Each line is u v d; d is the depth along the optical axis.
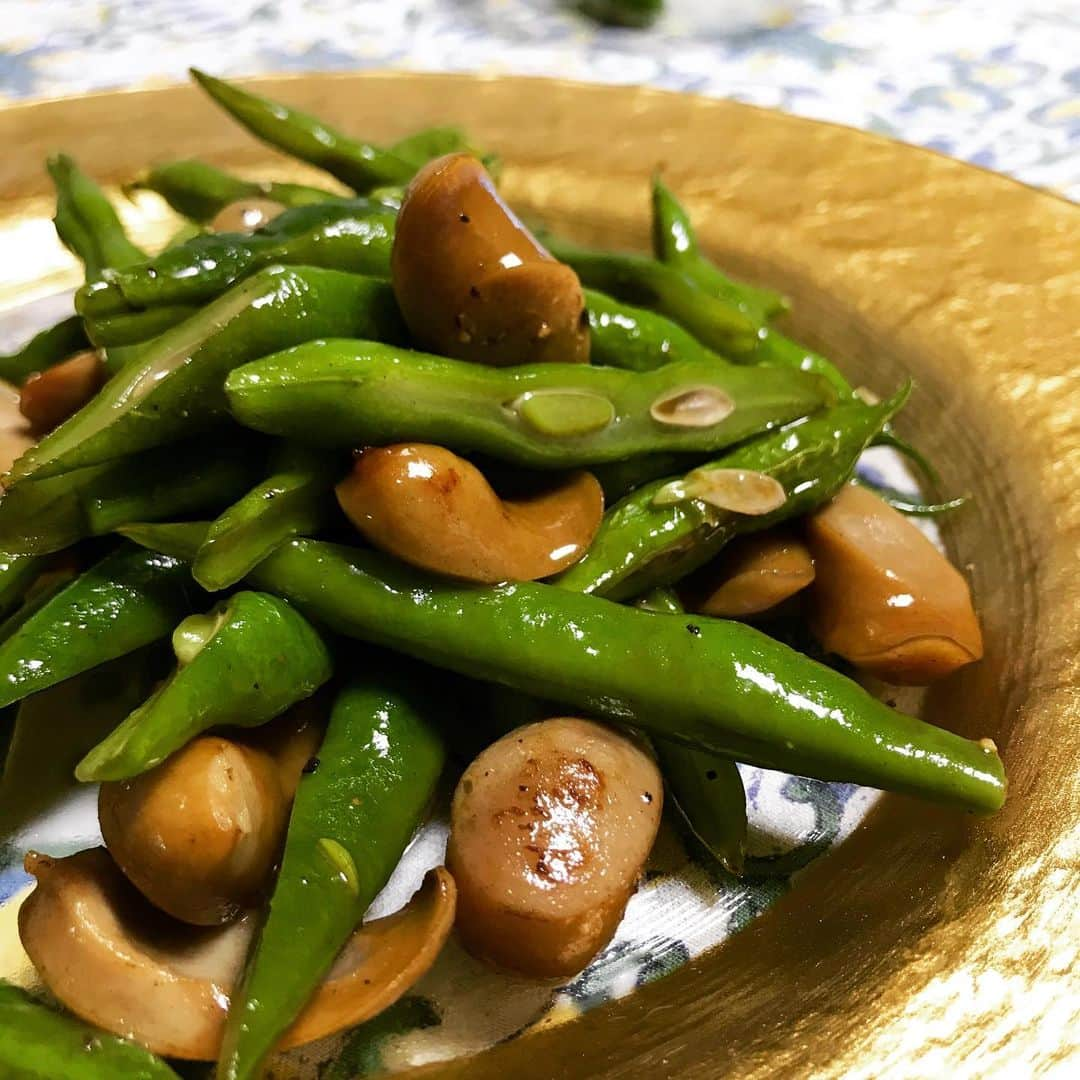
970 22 0.32
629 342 0.16
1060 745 0.13
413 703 0.13
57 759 0.14
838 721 0.12
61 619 0.13
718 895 0.13
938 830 0.13
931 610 0.14
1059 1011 0.11
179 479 0.13
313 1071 0.12
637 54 0.31
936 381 0.18
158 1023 0.11
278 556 0.13
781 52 0.30
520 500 0.14
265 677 0.12
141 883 0.11
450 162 0.13
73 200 0.18
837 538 0.15
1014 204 0.21
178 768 0.11
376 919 0.12
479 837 0.12
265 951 0.11
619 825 0.12
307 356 0.12
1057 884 0.12
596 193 0.22
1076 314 0.19
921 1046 0.11
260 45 0.31
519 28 0.32
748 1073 0.11
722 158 0.22
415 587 0.13
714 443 0.15
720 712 0.12
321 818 0.12
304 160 0.19
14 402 0.16
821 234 0.20
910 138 0.26
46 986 0.12
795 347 0.17
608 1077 0.11
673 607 0.14
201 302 0.14
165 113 0.22
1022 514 0.16
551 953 0.12
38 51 0.30
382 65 0.30
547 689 0.13
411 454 0.12
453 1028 0.12
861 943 0.12
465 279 0.13
